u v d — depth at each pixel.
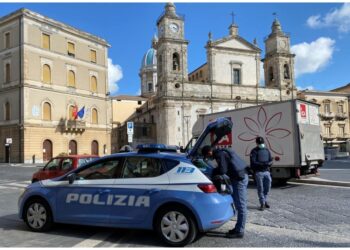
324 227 7.85
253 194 13.23
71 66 48.41
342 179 16.31
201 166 8.01
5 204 11.66
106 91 53.19
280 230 7.62
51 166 14.50
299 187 14.79
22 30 43.00
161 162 6.95
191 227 6.45
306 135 15.40
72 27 48.66
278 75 60.50
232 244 6.61
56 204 7.47
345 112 72.56
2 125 44.56
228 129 9.51
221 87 56.34
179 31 54.50
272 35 61.66
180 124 53.06
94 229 7.73
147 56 100.19
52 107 45.62
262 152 10.19
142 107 71.44
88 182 7.32
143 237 7.10
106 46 53.75
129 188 6.89
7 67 44.59
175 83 53.38
